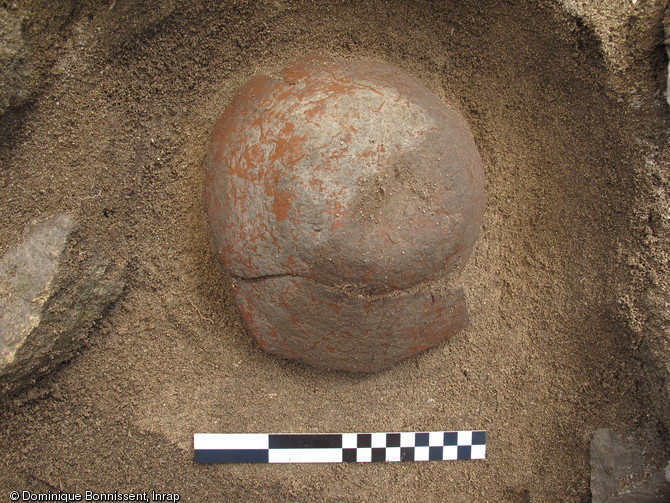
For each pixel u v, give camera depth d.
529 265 0.38
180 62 0.34
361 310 0.32
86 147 0.34
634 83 0.33
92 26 0.32
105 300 0.35
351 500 0.38
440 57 0.37
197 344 0.37
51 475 0.35
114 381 0.36
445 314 0.35
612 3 0.33
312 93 0.32
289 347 0.35
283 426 0.38
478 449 0.39
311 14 0.35
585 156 0.36
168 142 0.35
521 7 0.34
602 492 0.37
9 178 0.33
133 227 0.35
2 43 0.30
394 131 0.31
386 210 0.30
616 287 0.35
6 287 0.32
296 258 0.31
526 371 0.38
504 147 0.38
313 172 0.30
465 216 0.33
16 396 0.33
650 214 0.34
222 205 0.33
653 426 0.35
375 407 0.38
